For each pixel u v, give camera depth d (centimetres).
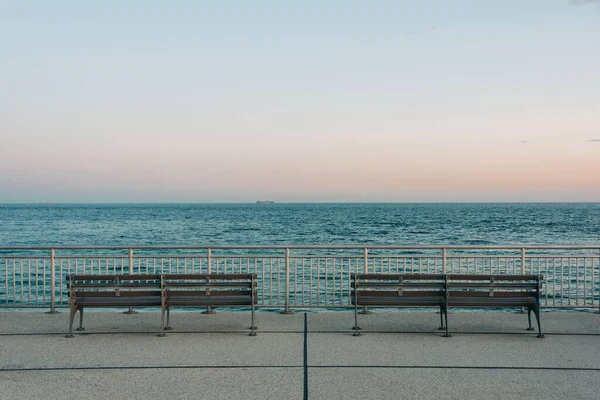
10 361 713
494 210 18738
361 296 851
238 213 15400
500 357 727
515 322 937
